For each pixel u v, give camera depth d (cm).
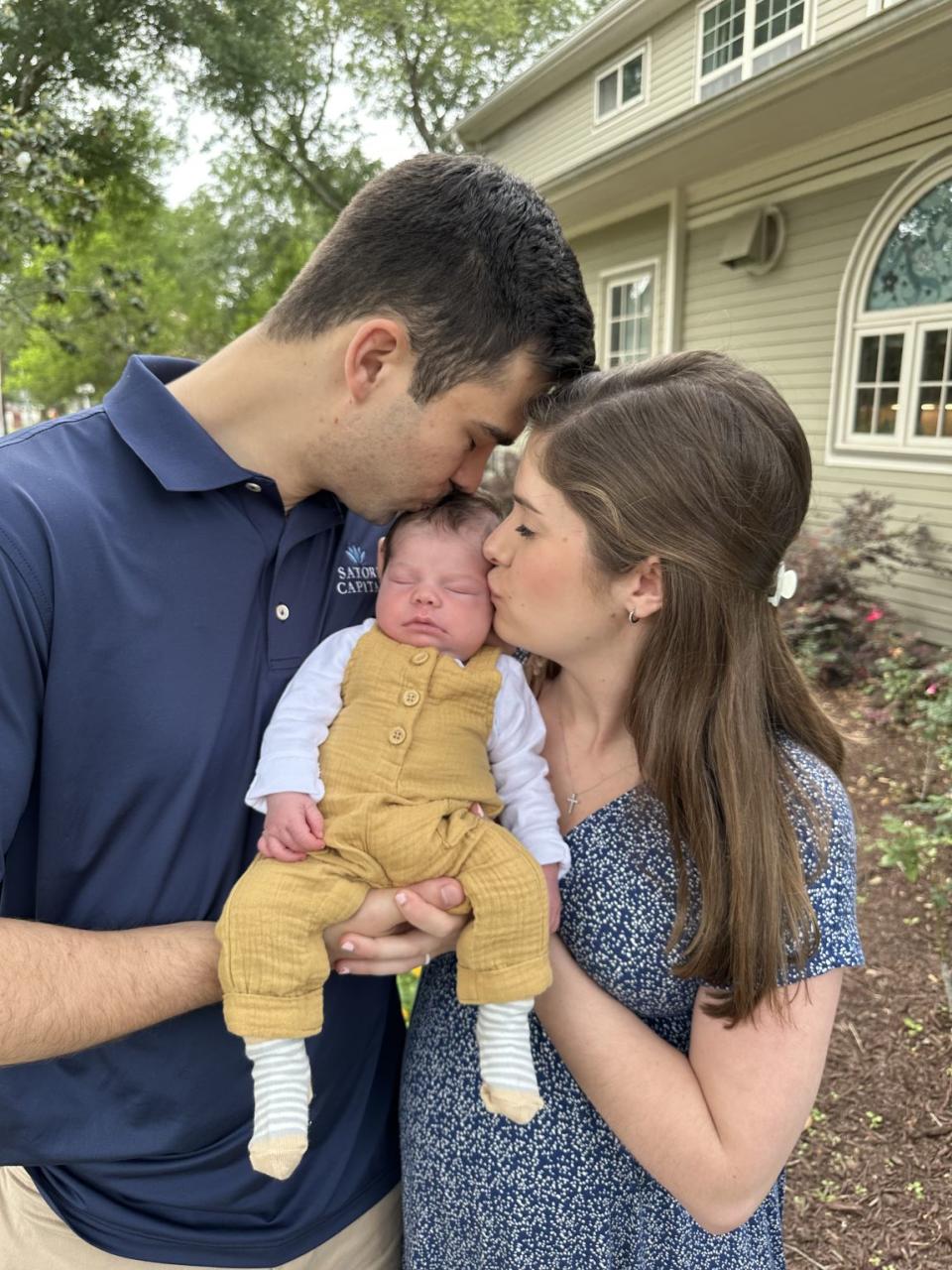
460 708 142
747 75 934
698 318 997
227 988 122
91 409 139
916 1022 350
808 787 129
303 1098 122
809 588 728
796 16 865
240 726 136
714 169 918
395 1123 164
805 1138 305
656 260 1057
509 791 143
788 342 875
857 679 698
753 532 126
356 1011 150
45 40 1669
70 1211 139
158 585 128
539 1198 136
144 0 1772
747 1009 121
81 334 2180
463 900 129
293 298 137
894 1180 287
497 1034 127
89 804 126
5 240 1047
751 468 125
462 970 128
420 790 134
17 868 129
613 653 138
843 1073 330
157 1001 121
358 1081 154
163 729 127
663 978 132
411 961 130
